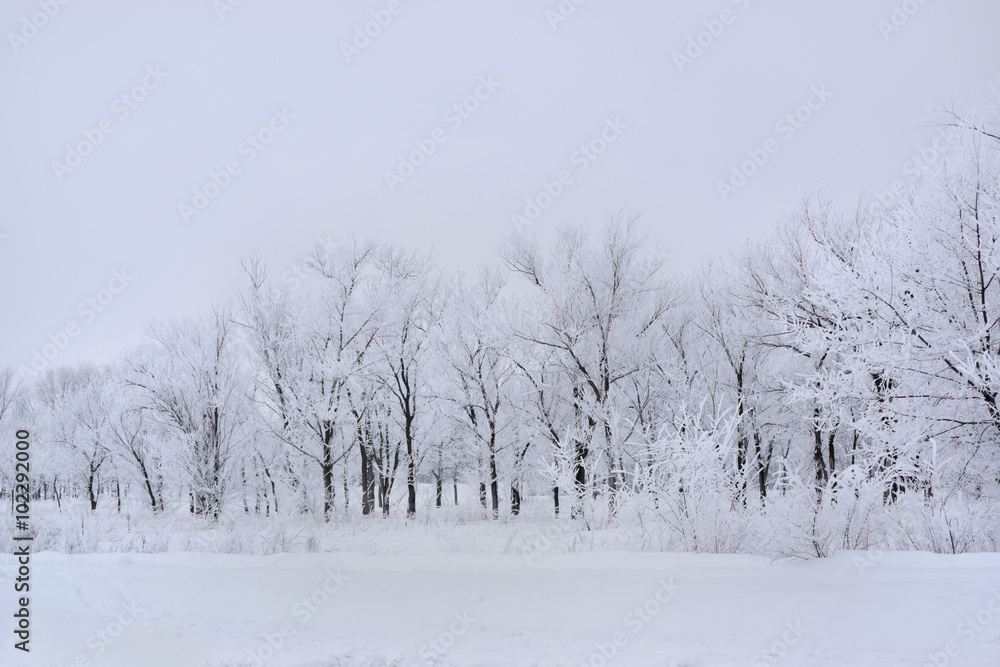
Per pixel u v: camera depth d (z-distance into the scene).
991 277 10.52
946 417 10.56
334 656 5.47
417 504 33.00
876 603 5.96
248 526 19.17
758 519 10.09
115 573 9.30
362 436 26.58
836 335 11.49
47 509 31.08
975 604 5.73
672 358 23.28
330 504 24.19
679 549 10.60
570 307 22.22
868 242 11.29
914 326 10.56
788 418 22.31
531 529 17.45
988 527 9.26
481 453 25.22
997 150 10.46
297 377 25.06
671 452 11.15
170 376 24.38
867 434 10.58
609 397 21.62
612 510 13.72
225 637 6.00
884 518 9.56
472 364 24.72
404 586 8.02
